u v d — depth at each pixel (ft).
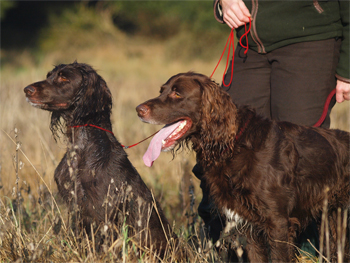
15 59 102.27
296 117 15.55
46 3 143.54
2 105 34.09
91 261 13.20
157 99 14.71
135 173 16.70
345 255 15.72
